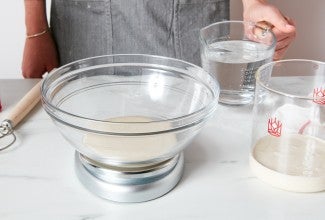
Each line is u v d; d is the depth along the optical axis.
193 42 1.16
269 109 0.65
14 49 1.45
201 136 0.72
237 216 0.56
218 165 0.66
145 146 0.58
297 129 0.65
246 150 0.69
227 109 0.81
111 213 0.56
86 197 0.59
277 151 0.63
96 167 0.59
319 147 0.63
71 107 0.70
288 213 0.57
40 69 1.11
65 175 0.63
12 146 0.68
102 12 1.10
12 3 1.37
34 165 0.64
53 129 0.73
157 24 1.13
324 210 0.57
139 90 0.76
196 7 1.13
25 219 0.55
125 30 1.13
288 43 0.92
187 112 0.70
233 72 0.78
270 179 0.60
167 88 0.75
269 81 0.71
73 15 1.11
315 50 1.50
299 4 1.41
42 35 1.08
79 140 0.58
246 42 0.83
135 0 1.09
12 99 0.82
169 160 0.61
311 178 0.58
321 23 1.44
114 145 0.58
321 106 0.63
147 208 0.57
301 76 0.75
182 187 0.61
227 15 1.18
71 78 0.72
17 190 0.59
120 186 0.58
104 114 0.70
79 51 1.14
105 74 0.75
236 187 0.61
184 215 0.56
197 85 0.71
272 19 0.86
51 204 0.57
